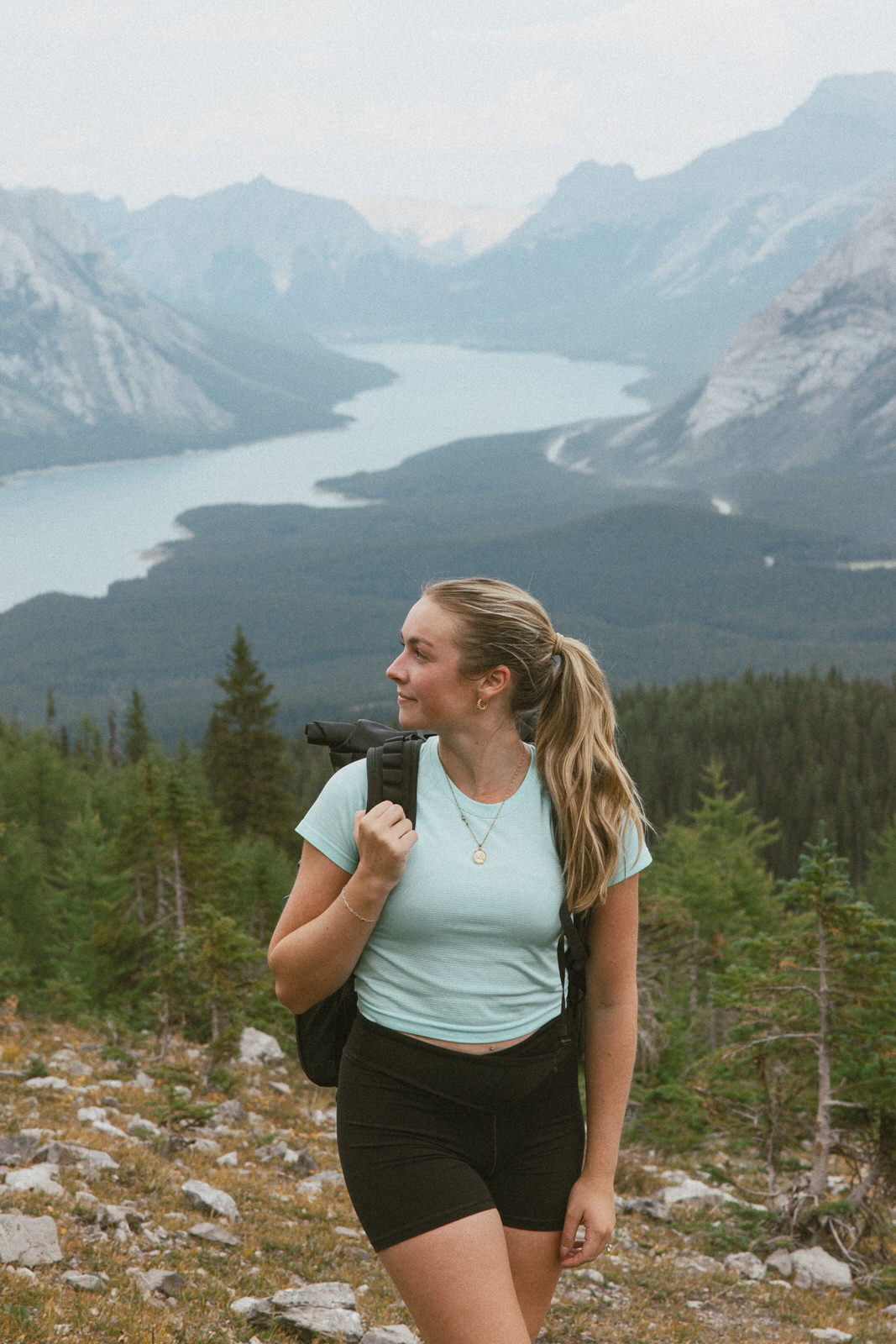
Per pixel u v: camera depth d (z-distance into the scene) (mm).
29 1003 21797
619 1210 12523
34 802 53125
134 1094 13305
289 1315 5727
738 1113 13852
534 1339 2730
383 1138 2551
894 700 166250
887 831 74375
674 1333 7598
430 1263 2451
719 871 40031
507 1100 2594
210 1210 8078
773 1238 12023
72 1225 6777
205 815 26547
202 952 17125
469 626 2594
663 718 156875
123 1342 4910
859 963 12078
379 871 2447
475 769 2689
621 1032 2787
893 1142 12008
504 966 2588
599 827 2637
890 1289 10703
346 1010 2773
